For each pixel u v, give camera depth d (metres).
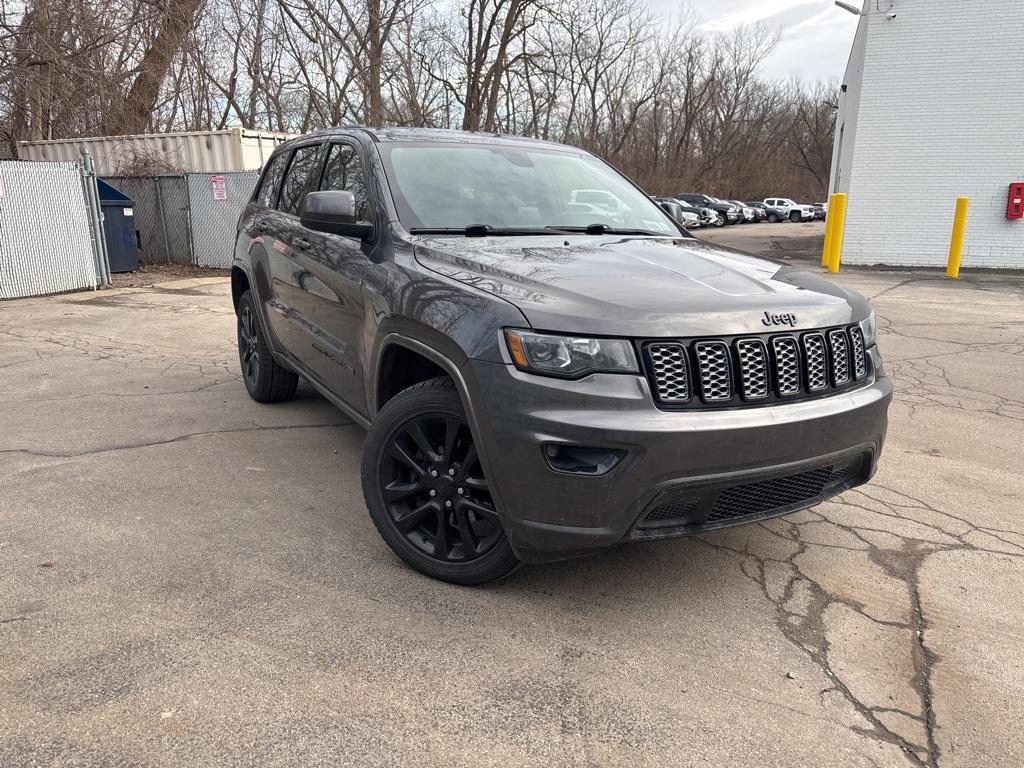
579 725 2.21
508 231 3.55
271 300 4.91
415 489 2.98
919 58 15.58
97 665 2.39
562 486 2.47
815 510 3.86
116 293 11.72
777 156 66.44
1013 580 3.15
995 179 15.62
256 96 24.62
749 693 2.38
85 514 3.55
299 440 4.71
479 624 2.71
